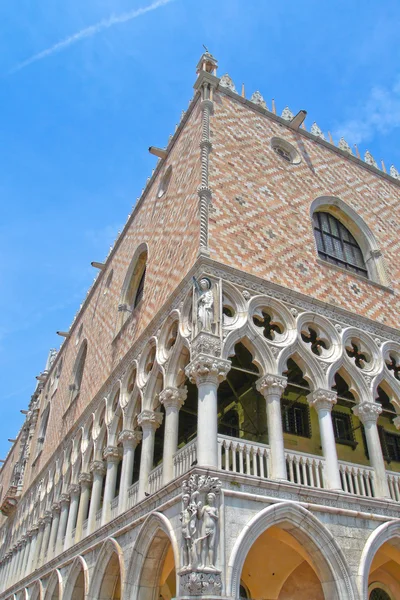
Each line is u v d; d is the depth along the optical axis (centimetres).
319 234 2331
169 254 2122
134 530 1658
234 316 1700
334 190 2484
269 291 1828
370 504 1591
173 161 2483
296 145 2497
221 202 1941
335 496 1525
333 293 2052
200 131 2150
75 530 2409
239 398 2319
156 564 1590
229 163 2097
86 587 1909
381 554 1784
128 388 2192
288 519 1419
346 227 2494
